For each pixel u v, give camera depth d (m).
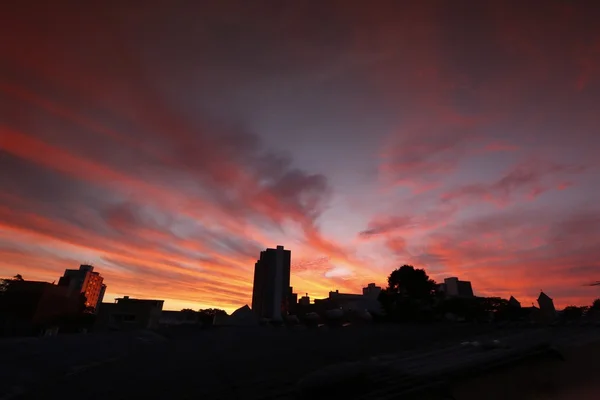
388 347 8.72
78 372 6.94
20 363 7.31
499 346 6.15
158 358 8.80
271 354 8.43
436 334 11.34
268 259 86.50
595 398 4.50
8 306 37.69
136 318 49.84
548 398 4.39
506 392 4.37
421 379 4.32
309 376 4.41
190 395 4.98
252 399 4.48
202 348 10.53
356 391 4.01
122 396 5.14
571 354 5.19
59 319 42.44
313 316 38.09
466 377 4.38
